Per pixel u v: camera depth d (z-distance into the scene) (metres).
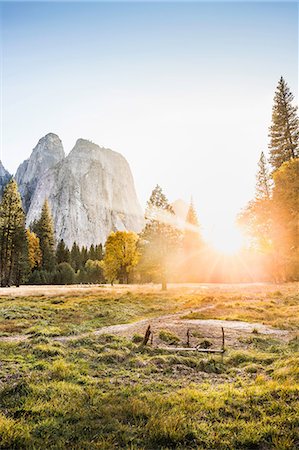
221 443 6.36
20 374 10.48
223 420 7.30
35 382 9.73
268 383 9.29
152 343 15.21
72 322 20.92
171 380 10.43
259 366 11.40
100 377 10.73
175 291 40.16
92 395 8.84
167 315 23.92
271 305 26.03
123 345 14.70
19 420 7.39
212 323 20.02
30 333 17.47
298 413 7.18
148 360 12.68
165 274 44.72
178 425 6.96
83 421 7.34
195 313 23.17
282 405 7.66
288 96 44.25
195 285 55.22
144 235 46.44
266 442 6.38
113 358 12.65
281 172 31.69
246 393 8.64
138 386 9.61
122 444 6.46
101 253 120.62
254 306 25.50
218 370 11.46
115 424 7.17
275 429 6.62
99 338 15.90
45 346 13.73
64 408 7.96
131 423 7.36
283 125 44.16
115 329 18.95
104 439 6.49
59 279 78.38
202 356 13.25
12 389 9.03
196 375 11.06
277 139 44.59
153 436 6.63
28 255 63.72
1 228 56.59
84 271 88.69
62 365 11.19
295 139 43.53
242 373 11.07
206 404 7.95
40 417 7.54
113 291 39.31
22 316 21.80
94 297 32.38
